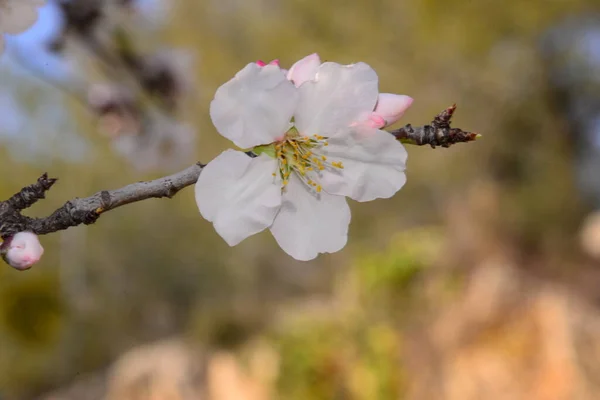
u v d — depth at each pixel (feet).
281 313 20.06
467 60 24.04
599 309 13.20
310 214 4.21
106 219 32.19
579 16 23.12
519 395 11.80
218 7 24.39
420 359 13.88
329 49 24.38
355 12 24.16
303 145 4.10
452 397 12.78
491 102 24.17
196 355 19.36
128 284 31.65
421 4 23.39
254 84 3.94
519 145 23.98
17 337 27.53
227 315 20.45
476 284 14.32
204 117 21.56
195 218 31.63
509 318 13.00
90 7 8.77
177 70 10.03
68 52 8.96
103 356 29.09
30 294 27.99
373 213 26.61
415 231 21.21
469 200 18.31
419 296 15.31
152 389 18.90
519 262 16.44
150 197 3.85
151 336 30.01
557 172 23.18
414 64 24.31
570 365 11.34
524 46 24.02
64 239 29.81
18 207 3.83
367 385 14.34
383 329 15.05
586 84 24.62
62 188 29.76
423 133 4.02
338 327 16.26
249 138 4.01
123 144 10.30
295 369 15.72
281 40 24.57
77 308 29.37
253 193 4.00
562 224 21.30
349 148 4.10
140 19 9.48
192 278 31.37
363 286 16.74
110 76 9.81
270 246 28.43
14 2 5.17
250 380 17.07
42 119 28.84
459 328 13.52
